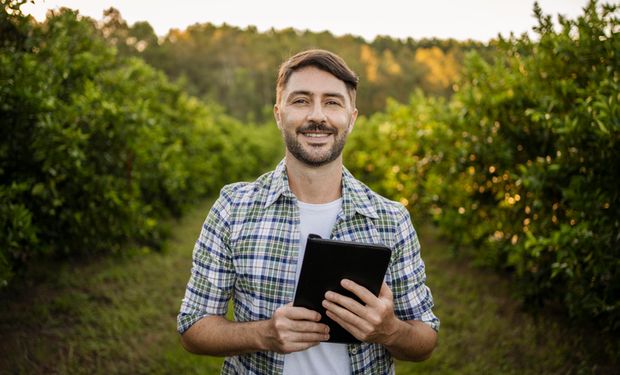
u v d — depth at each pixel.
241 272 1.37
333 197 1.43
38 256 4.68
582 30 3.51
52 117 3.88
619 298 3.13
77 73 4.78
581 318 3.44
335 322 1.26
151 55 38.06
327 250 1.19
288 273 1.35
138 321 3.87
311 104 1.34
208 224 1.42
